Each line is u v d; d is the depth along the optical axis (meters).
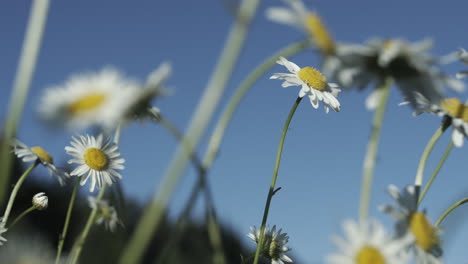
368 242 0.25
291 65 0.35
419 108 0.31
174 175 0.24
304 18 0.29
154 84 0.26
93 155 0.41
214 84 0.24
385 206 0.27
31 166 0.40
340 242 0.25
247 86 0.28
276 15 0.28
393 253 0.25
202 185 0.27
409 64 0.29
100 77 0.27
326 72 0.29
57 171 0.41
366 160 0.26
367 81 0.29
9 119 0.27
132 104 0.26
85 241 0.40
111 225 0.41
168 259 0.27
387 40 0.29
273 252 0.39
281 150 0.33
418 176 0.30
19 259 0.28
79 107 0.26
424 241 0.27
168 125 0.26
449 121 0.31
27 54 0.27
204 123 0.24
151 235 0.24
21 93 0.27
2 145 0.27
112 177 0.42
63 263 0.39
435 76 0.29
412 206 0.27
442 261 0.27
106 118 0.26
